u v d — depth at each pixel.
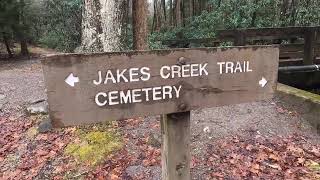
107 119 1.85
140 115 1.92
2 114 5.98
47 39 14.55
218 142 4.30
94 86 1.80
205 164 3.83
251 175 3.64
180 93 1.99
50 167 4.04
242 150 4.13
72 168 3.94
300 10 11.39
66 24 13.12
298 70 6.94
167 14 21.02
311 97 5.07
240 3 12.18
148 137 4.36
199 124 4.74
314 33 7.21
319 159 4.02
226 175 3.64
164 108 1.97
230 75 2.10
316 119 4.89
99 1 4.75
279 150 4.18
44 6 15.16
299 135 4.69
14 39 14.59
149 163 3.86
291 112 5.28
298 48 7.71
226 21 12.44
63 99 1.75
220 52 2.04
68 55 1.72
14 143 4.78
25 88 7.43
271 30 7.02
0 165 4.31
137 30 6.55
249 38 6.95
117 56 1.81
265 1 11.65
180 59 1.95
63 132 4.73
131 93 1.88
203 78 2.03
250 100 2.19
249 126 4.77
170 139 2.12
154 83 1.92
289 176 3.63
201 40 9.66
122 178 3.65
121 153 4.09
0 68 11.66
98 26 4.80
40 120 5.36
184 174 2.20
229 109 5.30
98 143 4.27
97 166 3.91
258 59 2.16
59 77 1.73
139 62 1.86
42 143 4.61
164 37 13.48
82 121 1.81
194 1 17.89
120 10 4.95
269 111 5.28
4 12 13.19
